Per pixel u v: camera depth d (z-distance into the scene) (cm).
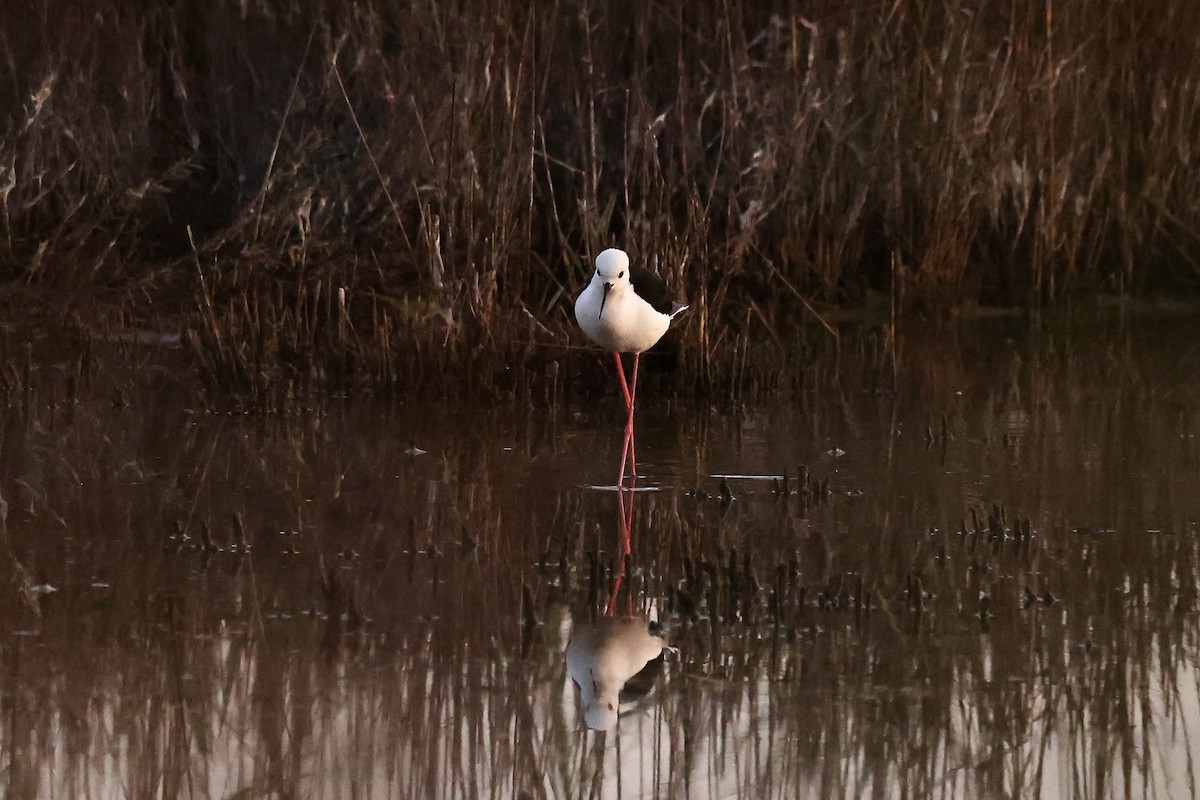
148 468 983
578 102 1432
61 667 648
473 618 720
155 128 1609
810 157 1571
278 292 1420
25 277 1428
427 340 1252
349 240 1461
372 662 665
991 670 668
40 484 934
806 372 1346
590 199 1369
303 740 598
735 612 732
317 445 1064
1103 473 1003
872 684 653
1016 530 853
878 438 1112
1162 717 628
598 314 993
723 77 1520
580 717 623
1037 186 1612
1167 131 1588
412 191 1414
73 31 1555
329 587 736
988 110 1571
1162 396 1268
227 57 1603
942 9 1571
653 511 909
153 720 608
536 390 1256
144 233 1548
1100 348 1477
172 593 741
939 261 1589
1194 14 1570
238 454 1030
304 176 1515
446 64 1367
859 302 1606
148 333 1379
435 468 1006
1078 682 658
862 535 858
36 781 562
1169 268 1648
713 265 1501
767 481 982
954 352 1455
